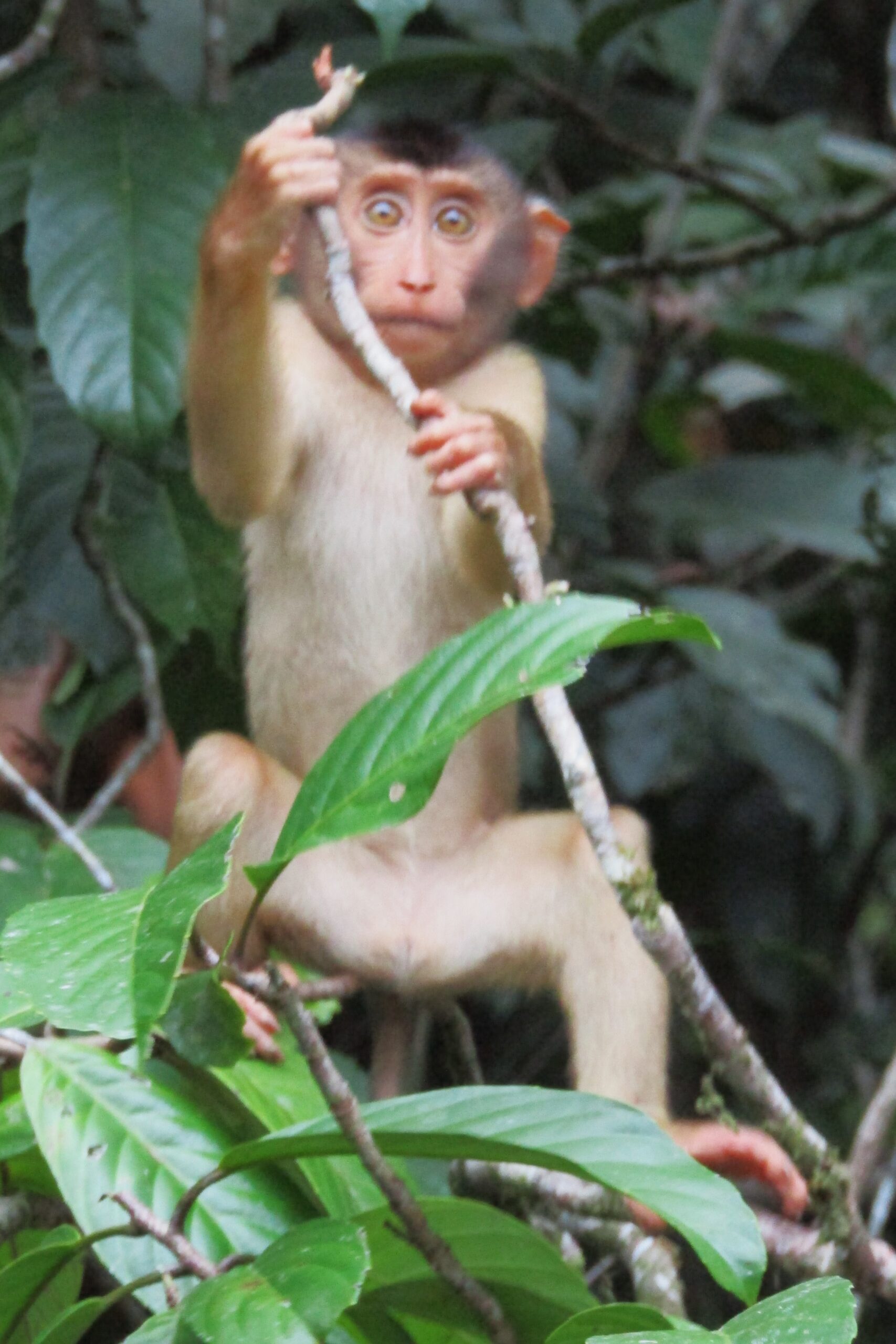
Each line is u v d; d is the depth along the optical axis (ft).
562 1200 24.23
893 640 53.47
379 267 30.86
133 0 40.34
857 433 52.65
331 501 30.60
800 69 60.39
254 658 31.01
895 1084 21.99
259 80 38.83
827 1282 15.46
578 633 16.48
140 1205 17.89
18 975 15.97
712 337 46.32
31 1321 21.86
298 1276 16.47
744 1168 24.62
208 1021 19.01
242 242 26.11
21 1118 21.29
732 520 46.09
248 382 27.32
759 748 46.65
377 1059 29.76
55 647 38.86
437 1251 18.63
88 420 28.58
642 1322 16.48
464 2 48.29
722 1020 19.07
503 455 22.75
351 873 29.07
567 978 28.19
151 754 31.68
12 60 29.89
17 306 38.24
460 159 32.01
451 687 16.83
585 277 44.21
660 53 53.42
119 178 30.45
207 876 16.40
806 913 50.72
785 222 42.52
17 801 38.11
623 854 18.52
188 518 34.58
